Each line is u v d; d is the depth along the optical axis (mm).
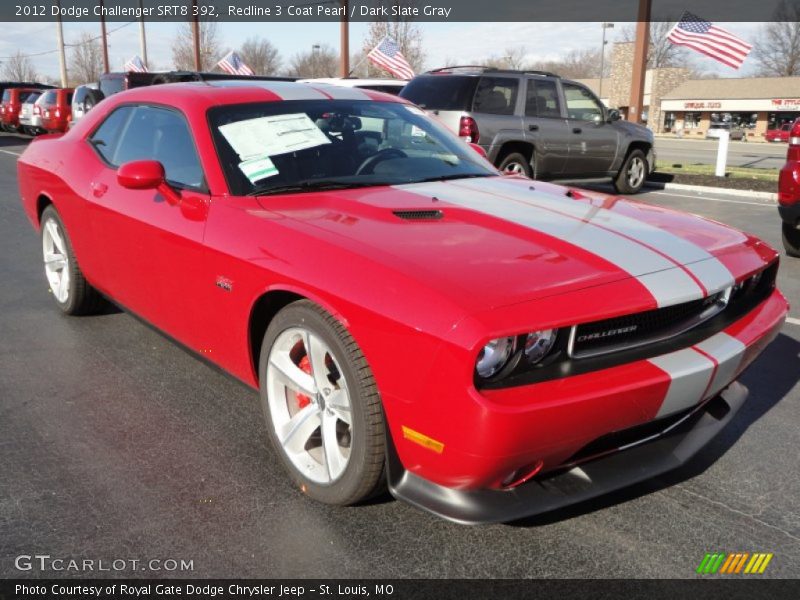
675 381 2246
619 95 58531
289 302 2768
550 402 2039
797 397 3566
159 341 4332
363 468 2377
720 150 13375
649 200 10781
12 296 5301
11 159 16438
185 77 14203
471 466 2084
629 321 2273
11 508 2600
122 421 3297
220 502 2646
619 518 2561
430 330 2064
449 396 2043
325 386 2539
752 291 2832
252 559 2334
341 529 2492
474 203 2951
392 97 4059
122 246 3637
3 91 26500
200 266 3010
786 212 6164
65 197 4207
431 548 2393
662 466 2471
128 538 2436
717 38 13219
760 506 2641
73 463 2920
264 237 2713
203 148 3217
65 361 4012
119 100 4164
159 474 2840
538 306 2092
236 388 3670
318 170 3270
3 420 3299
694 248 2631
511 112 9773
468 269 2260
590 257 2414
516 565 2311
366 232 2576
